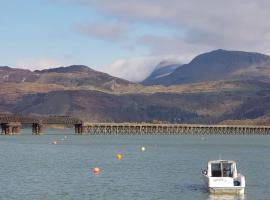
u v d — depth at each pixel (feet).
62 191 250.78
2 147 617.62
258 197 239.09
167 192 250.78
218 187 239.91
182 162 414.62
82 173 324.80
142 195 242.37
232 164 248.73
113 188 261.65
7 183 274.77
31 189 255.50
